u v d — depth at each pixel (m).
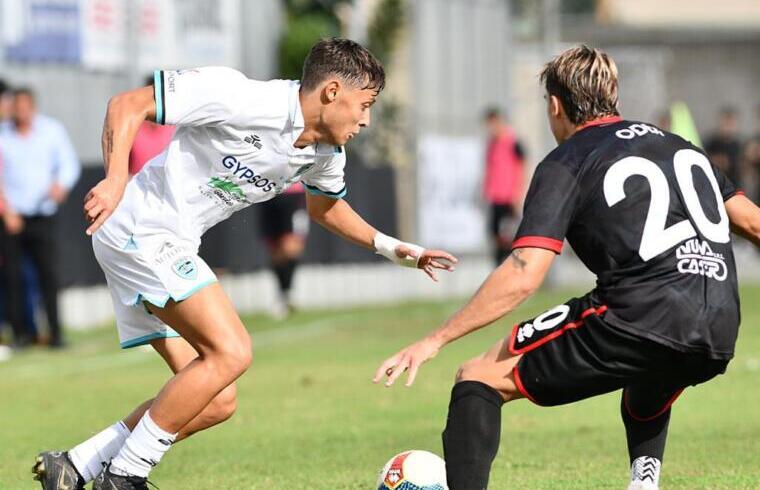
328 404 31.97
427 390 34.06
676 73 117.19
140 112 17.53
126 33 54.78
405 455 18.91
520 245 16.50
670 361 16.67
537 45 81.62
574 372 16.66
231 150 18.16
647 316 16.41
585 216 16.75
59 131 45.72
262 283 59.03
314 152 18.52
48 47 52.06
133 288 18.62
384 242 20.36
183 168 18.42
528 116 81.81
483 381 17.09
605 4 143.00
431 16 66.25
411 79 64.88
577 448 25.45
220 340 18.02
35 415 31.19
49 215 45.53
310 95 17.95
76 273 52.31
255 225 58.34
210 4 58.19
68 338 49.34
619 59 105.44
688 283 16.52
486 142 71.88
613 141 17.06
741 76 116.56
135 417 19.38
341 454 25.28
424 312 57.53
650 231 16.56
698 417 28.95
